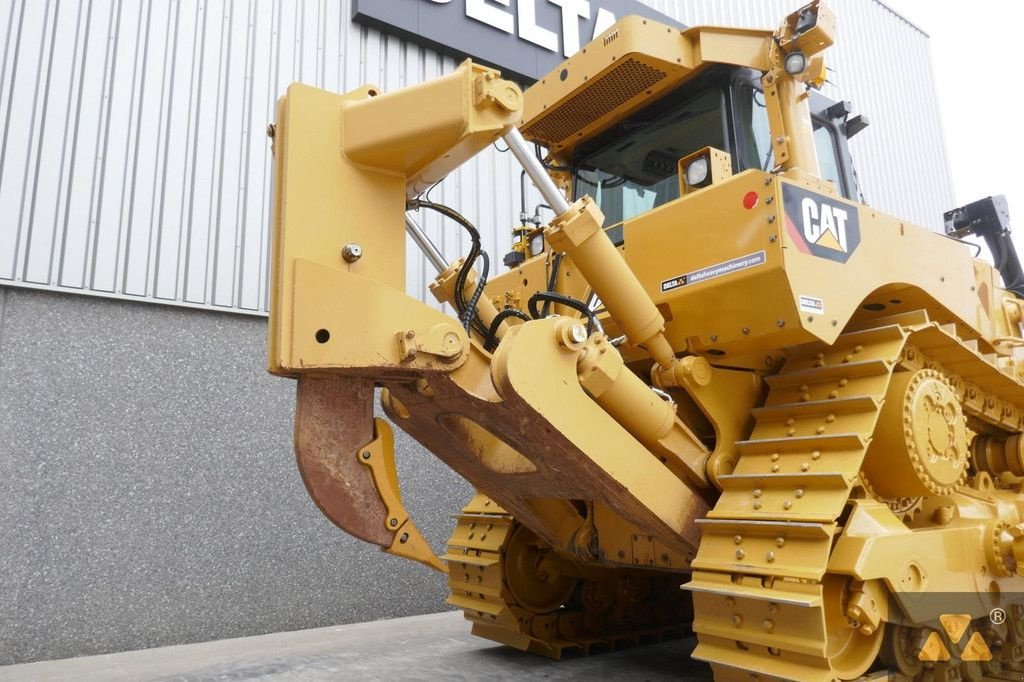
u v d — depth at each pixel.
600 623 4.18
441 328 2.43
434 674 3.60
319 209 2.35
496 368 2.48
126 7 5.08
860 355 2.99
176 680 3.63
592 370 2.70
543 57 7.14
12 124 4.56
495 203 6.82
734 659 2.59
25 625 4.24
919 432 2.98
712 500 3.11
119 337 4.80
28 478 4.38
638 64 3.58
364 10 6.09
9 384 4.40
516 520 3.97
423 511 5.90
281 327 2.19
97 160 4.82
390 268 2.45
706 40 3.54
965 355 3.35
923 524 3.22
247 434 5.17
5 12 4.63
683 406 3.28
